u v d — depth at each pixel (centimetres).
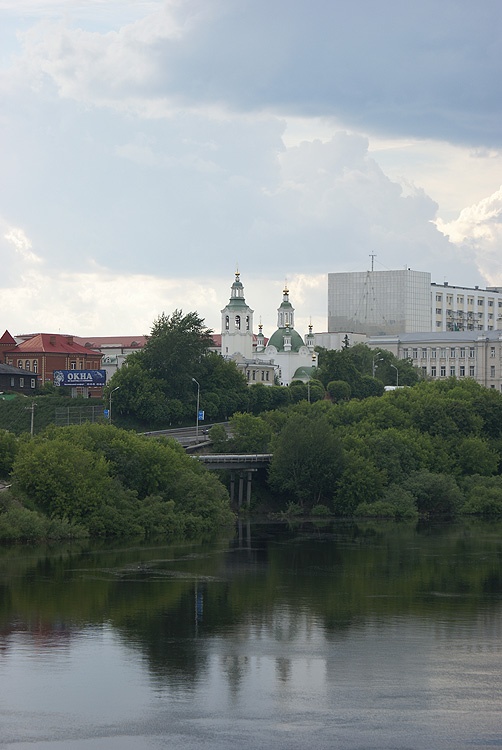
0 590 14000
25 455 19062
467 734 9044
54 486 18638
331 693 9956
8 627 12094
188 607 13188
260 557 17138
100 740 8831
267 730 9069
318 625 12381
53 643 11456
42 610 12912
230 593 14075
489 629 12238
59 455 18988
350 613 13000
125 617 12625
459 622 12575
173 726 9138
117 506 19375
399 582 15000
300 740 8881
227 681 10256
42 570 15500
